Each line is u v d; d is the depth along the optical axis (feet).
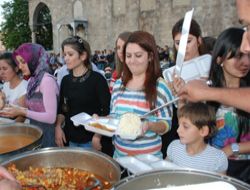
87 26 80.02
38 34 115.44
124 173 6.33
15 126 9.07
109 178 6.32
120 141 8.56
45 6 94.17
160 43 66.28
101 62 48.96
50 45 118.32
